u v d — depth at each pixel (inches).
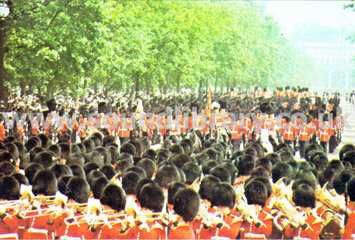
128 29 1546.5
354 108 2970.0
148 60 1839.3
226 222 402.3
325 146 1151.6
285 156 696.4
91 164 564.7
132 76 1983.3
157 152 687.1
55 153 652.7
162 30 1961.1
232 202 416.2
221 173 536.7
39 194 450.3
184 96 2388.0
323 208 450.0
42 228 410.3
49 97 1373.0
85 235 392.5
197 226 411.2
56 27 1119.0
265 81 4227.4
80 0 1166.3
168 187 441.1
